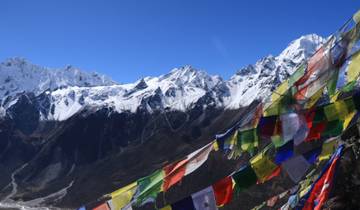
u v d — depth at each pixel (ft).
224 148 35.27
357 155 67.72
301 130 34.14
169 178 35.42
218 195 33.73
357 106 35.04
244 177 34.17
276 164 34.22
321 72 33.32
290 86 34.32
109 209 35.32
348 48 32.45
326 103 35.24
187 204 33.50
